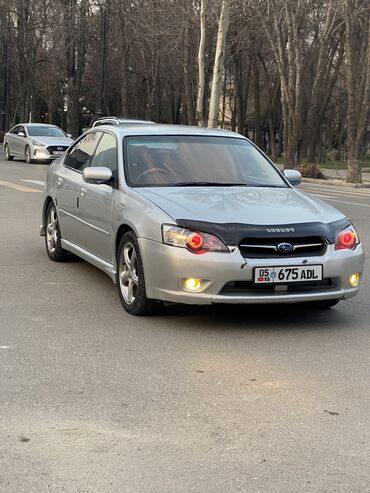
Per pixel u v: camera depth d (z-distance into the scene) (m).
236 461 3.27
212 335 5.28
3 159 27.08
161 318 5.71
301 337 5.28
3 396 4.01
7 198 14.02
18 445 3.40
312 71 40.22
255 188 6.24
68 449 3.37
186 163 6.48
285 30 29.16
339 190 21.36
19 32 48.44
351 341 5.21
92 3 45.97
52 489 2.99
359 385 4.31
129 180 6.14
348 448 3.43
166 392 4.12
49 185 8.17
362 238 10.48
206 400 4.01
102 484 3.04
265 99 53.66
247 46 39.72
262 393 4.14
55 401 3.96
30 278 7.14
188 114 38.47
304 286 5.29
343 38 36.41
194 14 32.56
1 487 3.00
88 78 59.44
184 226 5.16
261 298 5.12
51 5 47.00
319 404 3.99
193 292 5.13
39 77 55.78
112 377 4.36
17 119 66.12
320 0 30.20
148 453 3.34
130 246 5.72
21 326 5.42
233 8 28.64
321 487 3.04
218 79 23.81
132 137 6.65
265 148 61.22
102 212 6.32
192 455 3.33
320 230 5.34
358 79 33.44
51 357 4.71
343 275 5.39
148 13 38.22
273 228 5.21
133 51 48.62
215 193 5.86
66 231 7.52
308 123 40.75
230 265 5.05
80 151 7.70
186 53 36.78
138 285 5.56
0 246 8.95
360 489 3.03
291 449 3.40
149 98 46.66
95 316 5.75
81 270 7.59
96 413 3.80
